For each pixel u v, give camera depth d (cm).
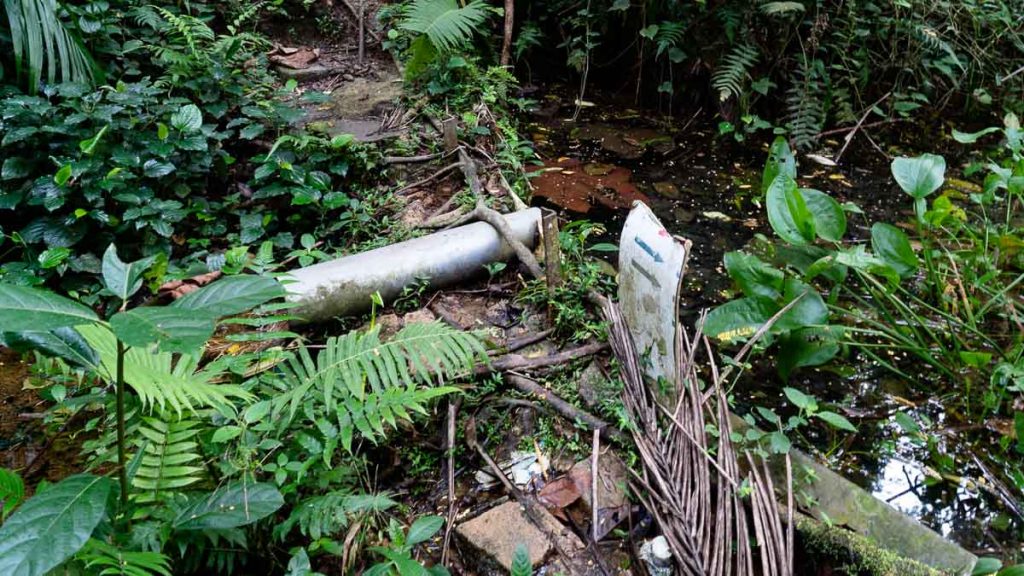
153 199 303
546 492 203
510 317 271
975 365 242
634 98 496
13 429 221
